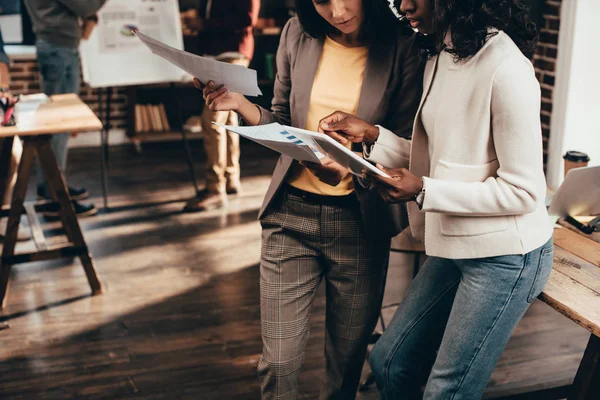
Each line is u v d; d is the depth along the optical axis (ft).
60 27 14.83
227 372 10.09
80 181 17.72
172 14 16.72
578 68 15.14
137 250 13.99
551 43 15.55
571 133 15.64
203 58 6.13
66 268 13.19
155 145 20.81
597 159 16.05
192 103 21.42
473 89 5.52
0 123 11.09
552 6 15.37
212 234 14.80
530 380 9.84
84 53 16.15
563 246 7.23
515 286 5.83
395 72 6.64
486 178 5.69
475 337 5.93
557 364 10.26
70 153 19.93
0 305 11.76
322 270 7.27
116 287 12.49
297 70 6.88
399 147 6.70
